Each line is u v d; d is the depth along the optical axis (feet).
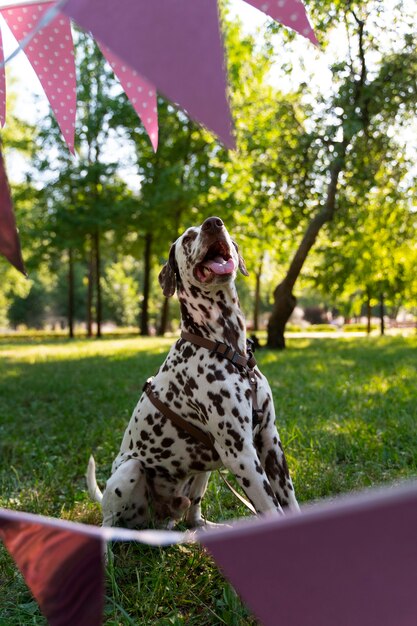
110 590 9.19
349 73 46.52
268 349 56.34
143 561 10.08
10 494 14.10
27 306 197.36
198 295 10.22
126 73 5.85
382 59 47.24
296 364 39.29
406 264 81.76
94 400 26.68
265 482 9.70
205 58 3.25
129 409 23.99
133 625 7.89
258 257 87.86
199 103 3.26
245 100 53.67
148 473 11.09
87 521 12.16
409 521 2.78
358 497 2.68
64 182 91.97
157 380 11.02
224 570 3.08
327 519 2.89
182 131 88.74
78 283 179.11
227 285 10.25
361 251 64.34
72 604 3.82
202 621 8.39
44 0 5.48
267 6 4.01
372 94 46.29
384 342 67.87
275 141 53.01
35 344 80.79
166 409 10.68
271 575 3.03
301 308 236.22
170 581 9.27
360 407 21.91
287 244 73.05
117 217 88.48
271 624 3.06
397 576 2.86
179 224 90.74
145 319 99.76
